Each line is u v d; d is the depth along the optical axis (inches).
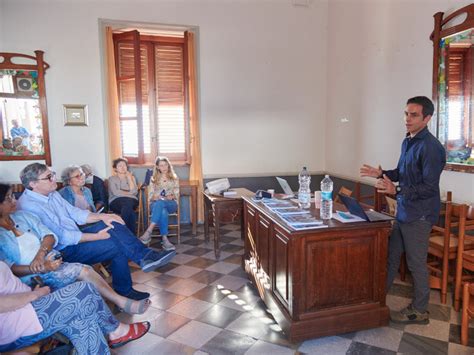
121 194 167.6
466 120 112.6
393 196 136.9
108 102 186.1
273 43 201.5
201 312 104.3
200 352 85.1
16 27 172.1
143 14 184.4
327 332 89.0
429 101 92.2
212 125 199.3
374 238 90.5
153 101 199.0
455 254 104.2
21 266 79.0
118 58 191.3
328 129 209.2
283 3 199.9
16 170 177.8
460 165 115.1
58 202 107.0
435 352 83.2
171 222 201.2
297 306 86.8
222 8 193.5
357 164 178.9
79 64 180.9
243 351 85.3
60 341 73.3
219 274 132.3
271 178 209.8
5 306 64.8
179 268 138.6
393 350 84.4
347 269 89.7
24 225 85.4
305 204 112.3
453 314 100.1
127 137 195.5
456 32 113.9
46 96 178.4
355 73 177.5
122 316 102.3
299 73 206.5
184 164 202.7
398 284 120.6
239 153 204.2
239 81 199.6
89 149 186.5
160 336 92.2
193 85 194.5
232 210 147.9
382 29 155.1
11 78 172.4
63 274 87.1
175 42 199.3
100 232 107.3
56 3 175.2
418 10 133.3
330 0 200.7
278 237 94.6
